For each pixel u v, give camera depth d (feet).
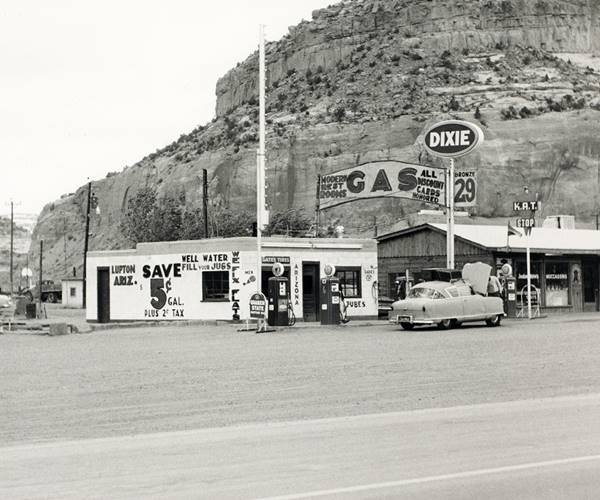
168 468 34.09
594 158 427.74
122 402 54.34
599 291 170.40
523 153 420.77
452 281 120.16
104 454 37.63
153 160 537.24
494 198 406.62
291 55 576.61
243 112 542.57
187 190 460.14
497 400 53.11
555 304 163.73
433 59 510.17
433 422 44.62
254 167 444.14
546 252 156.97
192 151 505.66
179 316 141.28
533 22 553.64
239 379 64.54
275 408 51.13
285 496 28.81
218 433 42.73
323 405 52.01
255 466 34.06
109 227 530.68
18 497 29.60
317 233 179.63
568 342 92.38
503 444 37.88
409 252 167.22
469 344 90.89
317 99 508.94
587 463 33.42
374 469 32.94
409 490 29.32
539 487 29.58
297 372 68.13
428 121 431.84
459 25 534.78
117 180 546.26
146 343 99.71
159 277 144.05
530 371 67.72
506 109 441.27
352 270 144.46
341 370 69.21
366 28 559.38
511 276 143.95
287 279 128.47
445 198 144.77
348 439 39.88
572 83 478.59
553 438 39.17
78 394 58.03
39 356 85.20
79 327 130.62
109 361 78.84
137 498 29.09
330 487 30.04
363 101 476.95
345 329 119.96
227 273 136.56
